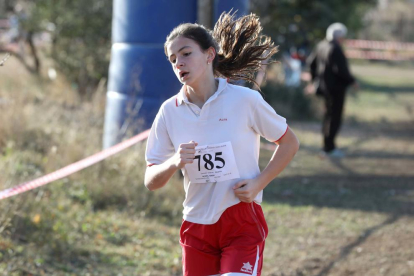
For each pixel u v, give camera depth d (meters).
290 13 34.19
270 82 37.16
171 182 17.52
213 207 7.95
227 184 7.93
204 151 7.89
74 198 15.56
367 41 88.25
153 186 8.06
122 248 13.41
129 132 18.11
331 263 13.50
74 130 19.72
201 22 18.02
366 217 16.94
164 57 18.31
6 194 11.57
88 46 30.50
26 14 32.72
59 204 14.62
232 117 7.89
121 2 18.91
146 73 18.47
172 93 18.42
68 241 12.98
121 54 18.92
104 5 29.81
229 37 8.62
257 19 8.70
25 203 13.41
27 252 12.01
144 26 18.39
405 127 34.75
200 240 8.16
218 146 7.86
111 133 18.86
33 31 32.25
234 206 7.96
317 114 36.78
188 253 8.24
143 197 16.06
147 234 14.45
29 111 21.05
